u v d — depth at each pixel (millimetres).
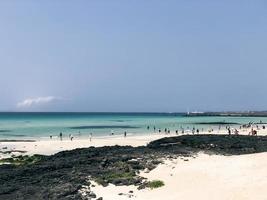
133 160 39406
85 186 32625
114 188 32500
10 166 43750
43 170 38094
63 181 33688
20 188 32438
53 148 74875
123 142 81312
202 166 35594
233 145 53719
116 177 34750
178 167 36594
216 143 54406
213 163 36188
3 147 78250
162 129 135375
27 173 37562
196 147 52062
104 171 36188
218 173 32719
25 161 52781
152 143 56844
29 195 30734
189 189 30609
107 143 80312
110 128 144500
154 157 40500
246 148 53156
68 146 77562
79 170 36844
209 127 148000
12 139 97750
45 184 33281
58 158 45000
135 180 33719
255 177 29891
